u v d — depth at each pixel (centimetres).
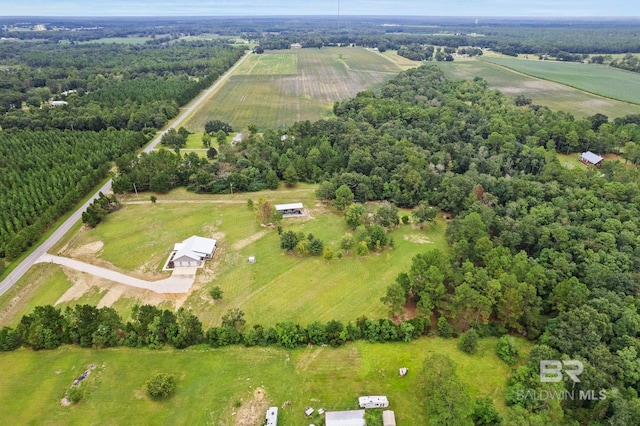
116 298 8856
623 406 5744
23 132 17775
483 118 19088
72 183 13362
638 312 7588
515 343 7250
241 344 7556
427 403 6278
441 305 8188
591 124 18138
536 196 12244
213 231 11488
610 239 9450
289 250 10575
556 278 8506
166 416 6144
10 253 9981
